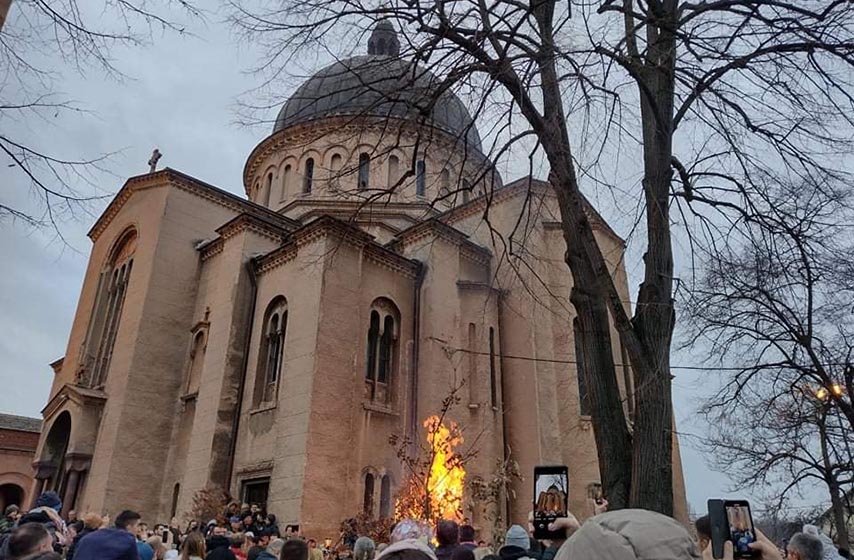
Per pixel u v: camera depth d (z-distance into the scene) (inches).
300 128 1227.9
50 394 1248.2
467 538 340.2
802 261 369.7
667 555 66.3
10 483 1445.6
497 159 325.7
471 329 946.1
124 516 293.7
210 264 983.0
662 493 243.9
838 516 716.0
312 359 747.4
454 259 991.6
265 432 764.6
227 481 775.1
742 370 661.9
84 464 858.8
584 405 925.2
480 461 839.1
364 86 353.4
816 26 278.7
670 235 293.9
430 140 368.2
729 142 309.0
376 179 1138.0
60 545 346.0
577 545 71.4
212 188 1054.4
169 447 873.5
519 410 912.3
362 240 867.4
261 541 454.3
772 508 917.8
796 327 599.2
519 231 967.0
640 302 279.3
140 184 1067.9
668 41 300.7
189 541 292.8
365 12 306.5
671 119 306.8
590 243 296.7
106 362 997.2
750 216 321.4
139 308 916.0
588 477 880.3
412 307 946.7
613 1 309.1
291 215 1204.5
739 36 289.9
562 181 299.9
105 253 1122.0
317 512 677.9
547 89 307.4
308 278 812.6
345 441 743.7
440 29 306.3
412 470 674.8
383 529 636.7
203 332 922.1
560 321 952.3
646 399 258.8
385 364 884.6
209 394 832.9
